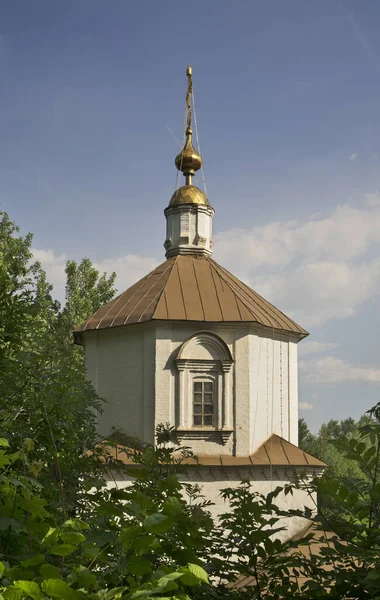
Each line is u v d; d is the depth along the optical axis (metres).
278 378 23.17
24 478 3.45
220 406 21.23
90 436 6.50
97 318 23.08
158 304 21.78
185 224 25.44
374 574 3.54
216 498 20.19
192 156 26.64
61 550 2.77
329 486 4.24
